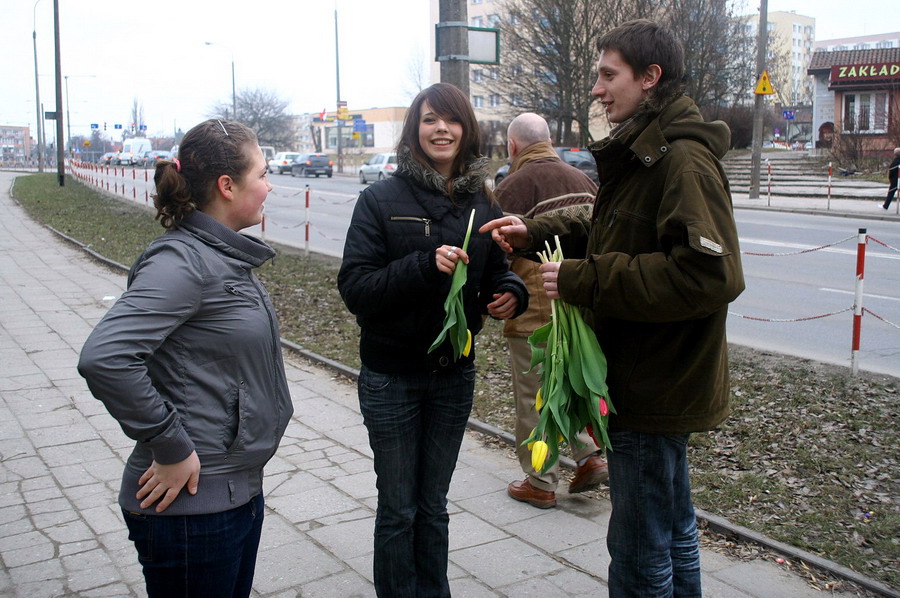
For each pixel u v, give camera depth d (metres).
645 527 2.39
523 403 4.04
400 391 2.79
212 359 2.12
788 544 3.54
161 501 2.05
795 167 32.44
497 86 37.28
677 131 2.26
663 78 2.34
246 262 2.21
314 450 4.95
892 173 19.19
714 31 32.81
